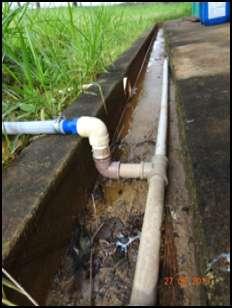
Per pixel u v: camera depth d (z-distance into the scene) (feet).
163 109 6.39
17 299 2.36
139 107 7.75
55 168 3.27
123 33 12.16
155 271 2.69
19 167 3.38
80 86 5.77
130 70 8.24
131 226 3.76
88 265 3.25
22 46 4.43
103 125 4.01
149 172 4.21
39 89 5.07
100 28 6.88
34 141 3.99
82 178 4.06
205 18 13.69
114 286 2.99
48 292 2.91
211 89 4.83
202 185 2.77
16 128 3.94
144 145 5.71
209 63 6.49
